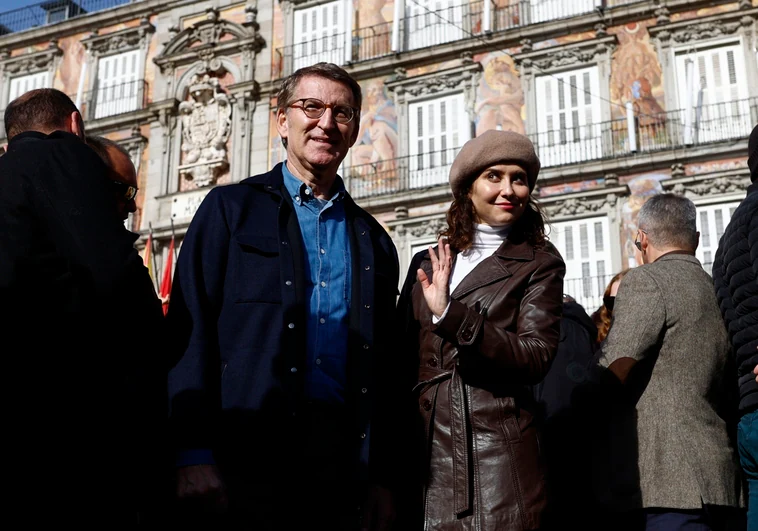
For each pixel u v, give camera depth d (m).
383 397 3.64
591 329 5.22
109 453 2.75
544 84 22.75
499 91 23.03
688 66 20.94
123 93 27.25
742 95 20.72
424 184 23.19
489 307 3.58
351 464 3.38
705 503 3.86
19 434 2.51
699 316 4.15
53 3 31.14
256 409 3.18
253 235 3.48
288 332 3.35
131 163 4.80
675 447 3.97
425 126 23.67
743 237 3.71
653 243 4.60
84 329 2.67
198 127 25.61
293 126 3.79
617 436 4.17
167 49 26.77
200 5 27.17
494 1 23.84
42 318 2.60
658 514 3.97
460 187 3.96
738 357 3.72
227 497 3.05
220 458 3.15
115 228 2.71
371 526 3.41
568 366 4.77
